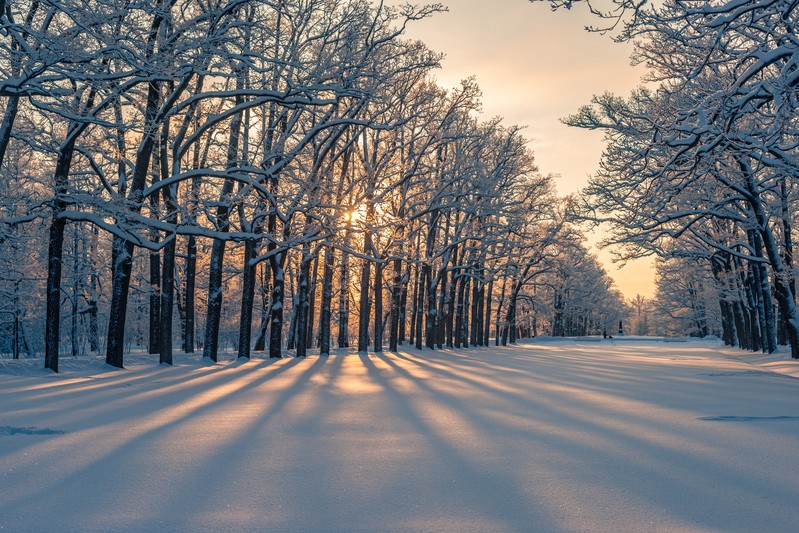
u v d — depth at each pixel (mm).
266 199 30328
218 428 11062
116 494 6773
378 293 43781
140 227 24281
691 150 21484
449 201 45469
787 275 32156
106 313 52094
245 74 23141
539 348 62531
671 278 83062
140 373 24016
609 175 28828
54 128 24375
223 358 33656
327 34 27516
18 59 18953
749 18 17609
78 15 18438
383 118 38500
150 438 10055
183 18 23500
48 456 8680
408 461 8422
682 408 14391
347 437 10219
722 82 23000
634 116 22688
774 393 18203
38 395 16344
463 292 61438
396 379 22156
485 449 9266
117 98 23406
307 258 36844
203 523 5805
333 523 5809
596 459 8594
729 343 66938
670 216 29688
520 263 66062
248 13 27234
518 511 6184
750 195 28781
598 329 133375
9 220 23688
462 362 34125
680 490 6996
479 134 47938
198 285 46469
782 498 6676
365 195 34125
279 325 35156
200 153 36938
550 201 60750
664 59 24578
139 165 25172
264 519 5922
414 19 27031
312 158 35562
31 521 5867
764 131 19438
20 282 39188
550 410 13883
